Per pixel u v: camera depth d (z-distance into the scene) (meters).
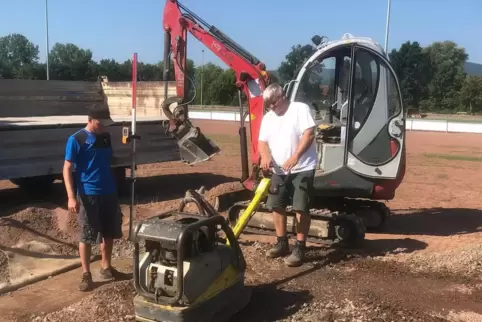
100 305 4.73
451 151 20.53
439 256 6.41
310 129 5.62
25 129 7.90
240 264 4.58
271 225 7.00
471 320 4.62
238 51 7.88
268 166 5.82
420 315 4.69
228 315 4.46
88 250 5.15
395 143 7.35
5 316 4.59
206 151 8.87
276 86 5.75
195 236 4.15
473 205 10.16
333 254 6.46
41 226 6.69
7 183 10.81
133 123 5.52
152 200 9.36
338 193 7.48
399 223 8.52
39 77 64.06
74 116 11.83
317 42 8.22
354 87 7.39
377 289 5.32
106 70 66.44
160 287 4.06
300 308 4.79
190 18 8.21
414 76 62.12
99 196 5.14
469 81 63.28
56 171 8.36
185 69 8.30
